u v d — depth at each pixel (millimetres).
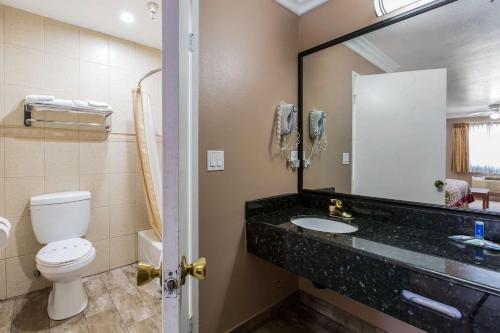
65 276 1646
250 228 1519
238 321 1525
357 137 1632
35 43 1965
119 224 2406
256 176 1620
